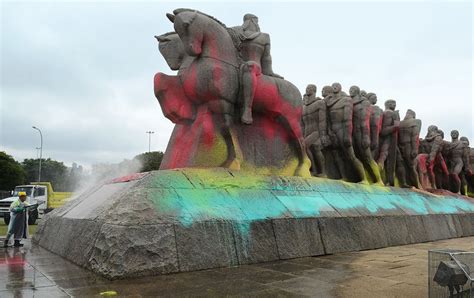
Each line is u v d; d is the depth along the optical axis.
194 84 8.72
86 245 6.20
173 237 5.98
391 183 14.03
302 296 4.56
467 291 3.80
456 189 18.19
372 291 4.86
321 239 8.02
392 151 14.17
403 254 8.11
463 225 13.45
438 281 3.91
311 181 9.63
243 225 6.89
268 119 9.83
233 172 8.20
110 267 5.34
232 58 8.98
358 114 12.91
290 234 7.50
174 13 8.56
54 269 5.84
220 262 6.32
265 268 6.29
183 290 4.75
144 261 5.59
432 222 11.96
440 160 17.53
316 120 12.48
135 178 7.30
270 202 7.86
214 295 4.53
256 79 9.02
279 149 9.91
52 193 25.72
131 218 5.82
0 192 39.53
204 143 8.62
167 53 9.73
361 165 12.39
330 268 6.38
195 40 8.48
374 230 9.48
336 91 12.73
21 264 6.27
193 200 6.78
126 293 4.56
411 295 4.70
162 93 8.84
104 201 7.06
